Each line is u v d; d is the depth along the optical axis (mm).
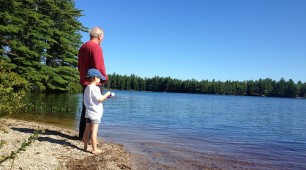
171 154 5906
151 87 173125
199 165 5168
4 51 25719
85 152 5023
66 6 33844
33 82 27875
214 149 7008
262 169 5324
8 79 6016
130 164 4734
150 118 15328
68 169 4008
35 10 29203
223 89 167750
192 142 7887
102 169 4137
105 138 7371
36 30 28469
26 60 27219
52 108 14070
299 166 5855
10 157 2404
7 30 24125
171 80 171625
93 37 5637
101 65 5516
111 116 14922
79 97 27734
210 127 13070
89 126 5094
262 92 167750
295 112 36156
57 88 31234
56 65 34094
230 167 5242
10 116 9977
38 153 4477
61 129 7309
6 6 25016
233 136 10328
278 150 7820
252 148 7762
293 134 12742
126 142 6941
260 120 20641
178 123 13734
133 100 42438
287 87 165375
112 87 170875
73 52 35344
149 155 5602
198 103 46812
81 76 5695
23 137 5418
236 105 48656
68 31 34344
